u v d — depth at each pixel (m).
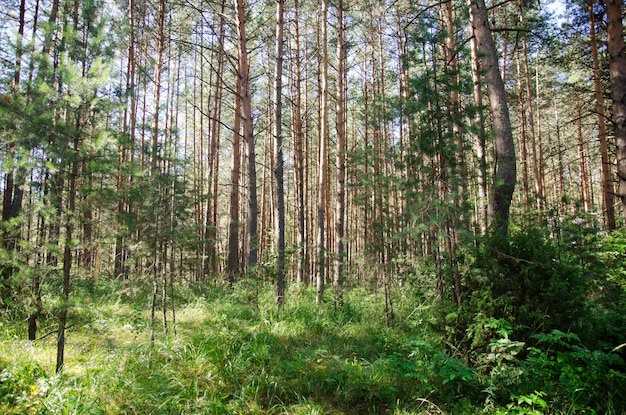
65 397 3.74
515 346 4.49
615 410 3.81
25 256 4.07
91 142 4.02
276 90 8.88
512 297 4.66
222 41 13.71
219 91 16.84
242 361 4.95
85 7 4.72
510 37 13.77
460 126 5.49
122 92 4.70
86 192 4.19
